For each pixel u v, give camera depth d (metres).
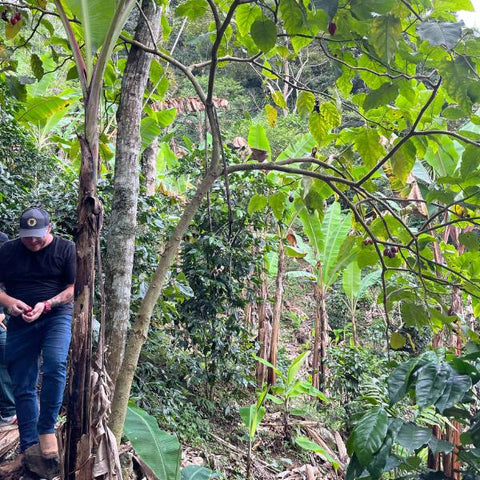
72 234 5.50
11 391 3.79
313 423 7.06
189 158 6.67
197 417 6.01
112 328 2.81
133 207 2.98
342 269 8.64
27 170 6.94
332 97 2.85
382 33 2.15
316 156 3.41
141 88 3.09
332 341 10.88
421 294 3.31
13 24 3.09
